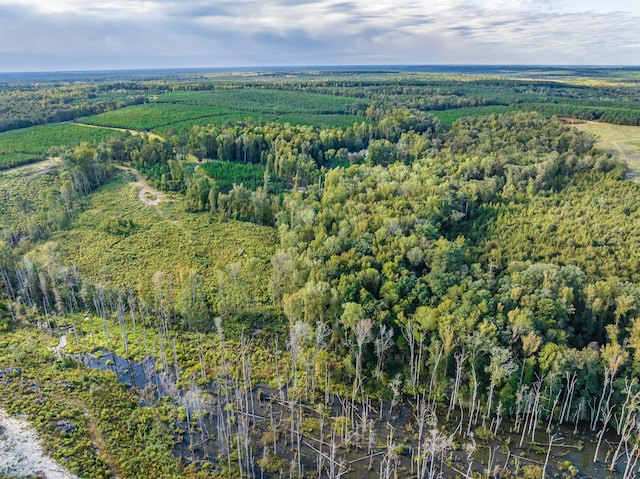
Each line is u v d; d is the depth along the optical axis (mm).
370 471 57906
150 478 55250
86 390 68438
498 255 90125
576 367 64625
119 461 57156
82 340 80312
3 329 81688
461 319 69562
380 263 86375
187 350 78438
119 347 78812
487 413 66062
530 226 98812
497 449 61625
